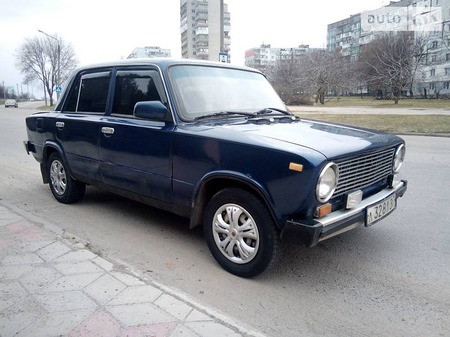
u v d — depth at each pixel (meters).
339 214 2.96
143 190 3.90
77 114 4.75
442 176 7.11
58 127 4.95
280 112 4.35
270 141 3.01
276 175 2.86
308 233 2.75
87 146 4.49
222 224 3.32
